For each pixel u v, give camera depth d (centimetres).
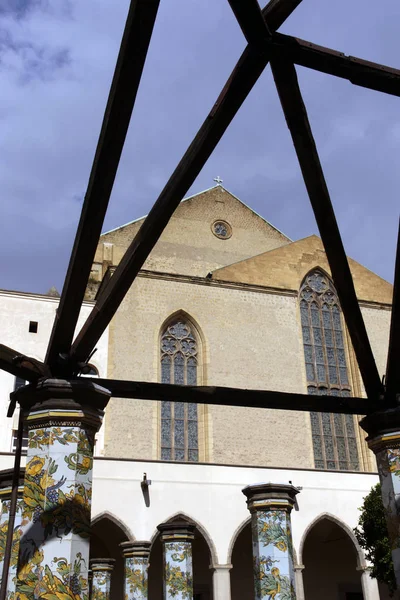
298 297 4394
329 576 3775
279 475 3325
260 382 4028
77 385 938
